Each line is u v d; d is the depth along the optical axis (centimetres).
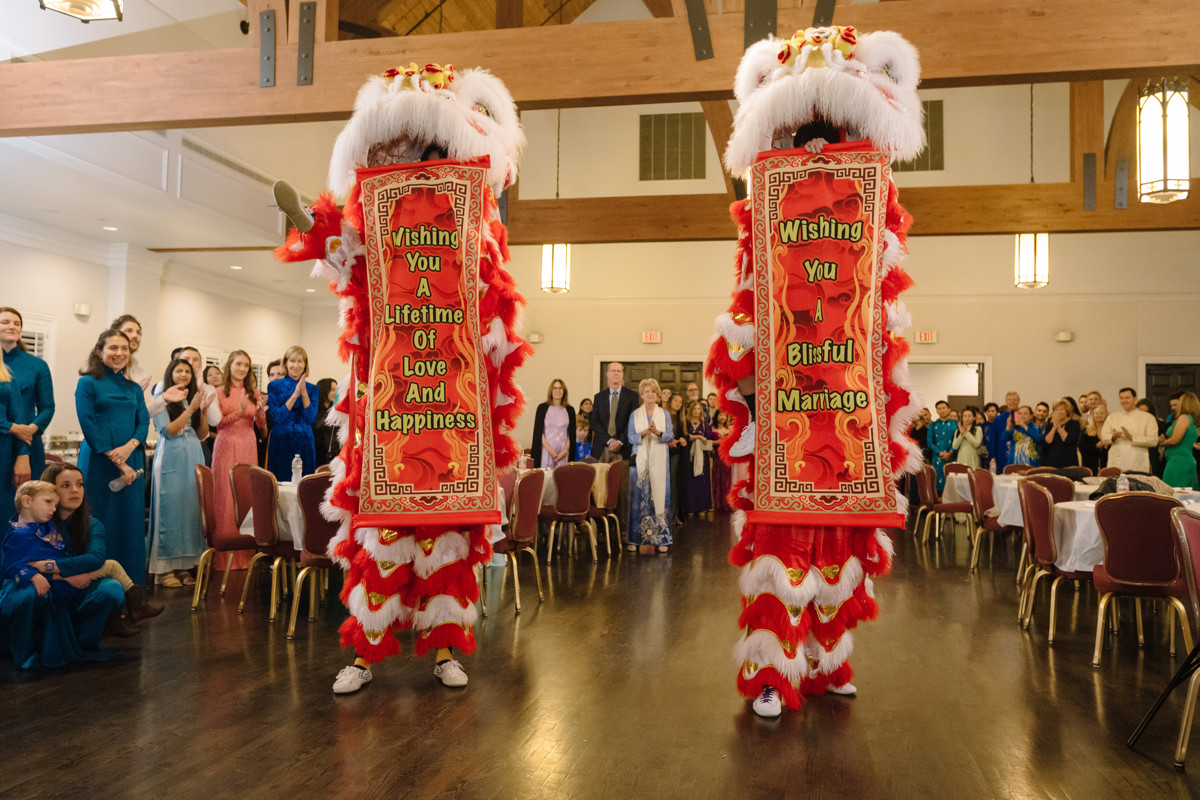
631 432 728
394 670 346
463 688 319
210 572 535
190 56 497
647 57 465
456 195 320
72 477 362
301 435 613
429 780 231
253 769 238
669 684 326
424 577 320
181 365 558
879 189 288
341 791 223
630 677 335
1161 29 419
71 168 688
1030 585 445
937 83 443
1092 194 862
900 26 439
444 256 320
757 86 305
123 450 461
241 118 494
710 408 1150
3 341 430
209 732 268
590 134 1333
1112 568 367
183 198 809
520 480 470
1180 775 240
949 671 353
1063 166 1220
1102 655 384
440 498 316
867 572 299
